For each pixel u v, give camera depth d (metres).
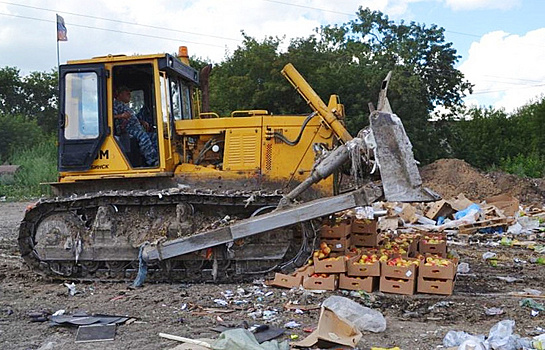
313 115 8.19
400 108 29.53
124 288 7.45
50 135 42.12
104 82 7.99
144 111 8.30
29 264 7.98
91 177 7.98
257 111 8.68
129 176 7.92
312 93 8.27
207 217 7.82
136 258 7.71
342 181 8.09
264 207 7.68
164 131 8.02
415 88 31.08
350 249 7.88
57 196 8.27
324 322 5.21
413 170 6.87
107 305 6.61
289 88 24.48
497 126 43.16
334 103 8.27
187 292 7.14
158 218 7.85
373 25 41.34
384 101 7.25
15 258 10.06
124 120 8.12
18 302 6.82
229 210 7.82
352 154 7.18
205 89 9.52
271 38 28.02
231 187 8.10
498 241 12.20
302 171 8.08
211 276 7.66
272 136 8.15
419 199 6.83
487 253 10.30
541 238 12.58
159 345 5.23
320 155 7.73
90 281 7.80
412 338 5.41
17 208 21.52
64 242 7.83
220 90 25.80
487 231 13.41
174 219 7.79
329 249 7.52
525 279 8.19
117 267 7.86
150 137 8.05
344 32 41.94
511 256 10.35
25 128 38.00
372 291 7.09
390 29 40.91
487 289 7.48
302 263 7.51
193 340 5.15
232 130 8.23
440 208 14.63
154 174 7.89
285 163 8.12
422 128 30.88
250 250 7.54
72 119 8.05
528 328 5.73
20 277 8.27
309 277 7.14
